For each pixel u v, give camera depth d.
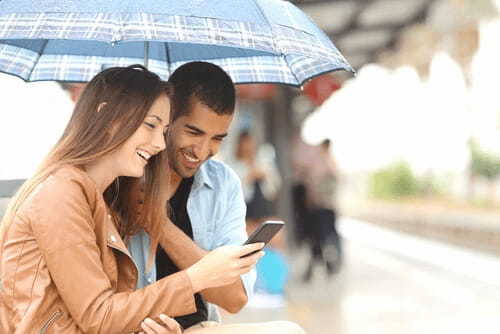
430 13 13.58
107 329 2.89
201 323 3.55
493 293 12.90
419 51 14.66
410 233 28.16
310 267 14.80
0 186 4.26
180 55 4.16
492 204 25.17
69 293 2.88
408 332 9.50
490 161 28.14
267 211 10.67
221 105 3.50
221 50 4.07
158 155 3.32
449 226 23.20
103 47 4.07
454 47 13.81
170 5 2.93
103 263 3.03
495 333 9.40
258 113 17.53
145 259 3.52
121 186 3.41
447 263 18.00
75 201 2.93
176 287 2.99
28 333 2.84
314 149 15.24
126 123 3.04
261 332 3.21
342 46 16.88
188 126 3.52
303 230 15.11
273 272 10.07
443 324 10.01
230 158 14.54
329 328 9.66
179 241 3.43
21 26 2.94
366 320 10.29
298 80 3.78
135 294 2.95
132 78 3.08
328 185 15.23
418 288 13.72
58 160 3.04
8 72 3.84
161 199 3.33
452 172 33.25
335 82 14.06
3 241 2.94
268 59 4.02
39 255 2.90
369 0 13.24
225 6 3.02
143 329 2.96
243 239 3.78
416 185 37.31
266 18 3.08
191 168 3.60
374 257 20.14
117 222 3.41
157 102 3.10
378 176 41.47
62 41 4.00
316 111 27.23
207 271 3.03
